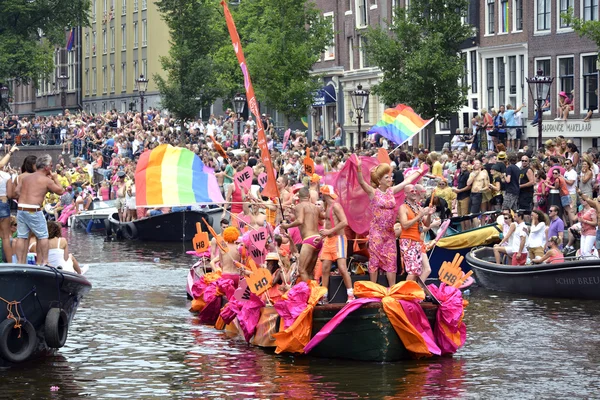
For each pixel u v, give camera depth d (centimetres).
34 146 6500
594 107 4288
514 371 1706
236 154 4216
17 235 1902
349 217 1855
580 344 1914
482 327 2086
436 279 2664
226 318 2067
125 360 1820
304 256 1883
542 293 2470
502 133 4288
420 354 1789
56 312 1805
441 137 5247
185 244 3928
